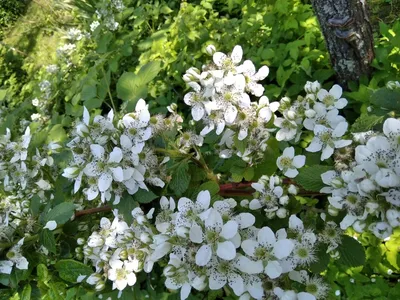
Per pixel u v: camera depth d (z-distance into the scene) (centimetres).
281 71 46
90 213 30
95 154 24
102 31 65
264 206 25
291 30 51
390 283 34
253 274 22
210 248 20
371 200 20
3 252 27
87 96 42
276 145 28
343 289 35
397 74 43
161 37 58
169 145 27
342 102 26
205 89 25
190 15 57
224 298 31
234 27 56
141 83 31
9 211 29
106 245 26
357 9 39
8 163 31
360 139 22
